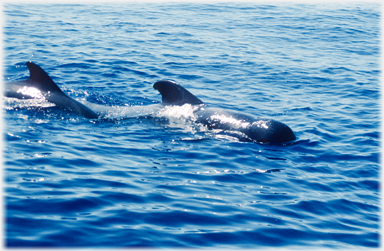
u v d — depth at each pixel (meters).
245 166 8.75
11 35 22.84
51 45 21.12
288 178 8.30
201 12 36.00
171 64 19.00
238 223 6.41
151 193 7.13
